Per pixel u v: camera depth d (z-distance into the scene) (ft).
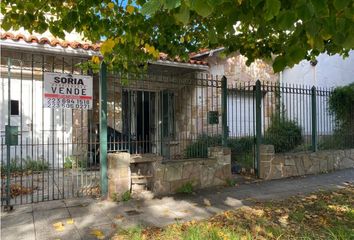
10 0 13.66
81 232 14.19
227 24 10.35
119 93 27.66
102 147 19.52
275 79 41.11
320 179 26.23
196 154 24.62
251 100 31.68
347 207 17.80
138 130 25.99
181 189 21.35
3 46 25.59
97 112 30.60
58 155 30.09
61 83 18.76
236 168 28.25
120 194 19.45
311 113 30.22
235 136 32.37
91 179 24.40
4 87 28.50
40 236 13.74
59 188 22.31
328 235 13.51
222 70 36.78
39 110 29.73
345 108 34.04
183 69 33.99
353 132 34.35
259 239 13.15
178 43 18.40
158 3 6.31
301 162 28.07
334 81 39.27
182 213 16.94
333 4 7.41
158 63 30.12
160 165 20.92
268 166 26.09
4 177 24.97
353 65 38.32
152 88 25.84
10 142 17.29
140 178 21.11
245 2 9.62
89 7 14.79
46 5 14.65
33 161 25.72
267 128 34.42
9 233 14.05
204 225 14.44
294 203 18.81
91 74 21.76
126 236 13.56
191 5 6.19
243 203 18.92
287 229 14.33
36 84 29.58
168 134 26.55
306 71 41.37
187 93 29.78
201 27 17.34
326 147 31.83
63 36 15.23
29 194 20.84
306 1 7.11
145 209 17.61
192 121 30.35
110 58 18.02
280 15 7.91
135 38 16.06
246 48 18.86
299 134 32.40
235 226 14.60
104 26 15.60
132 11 14.53
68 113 30.50
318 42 8.91
